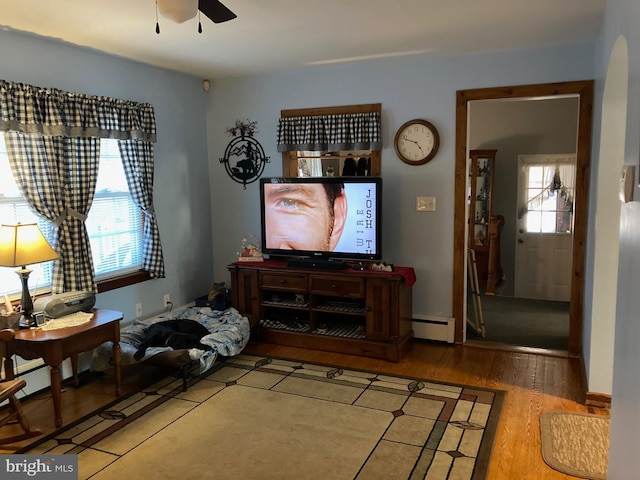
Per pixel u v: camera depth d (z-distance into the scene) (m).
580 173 3.95
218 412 3.25
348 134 4.61
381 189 4.21
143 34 3.46
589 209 3.88
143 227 4.53
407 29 3.44
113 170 4.22
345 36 3.59
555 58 3.94
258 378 3.79
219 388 3.62
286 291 4.55
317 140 4.70
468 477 2.53
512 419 3.12
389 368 3.98
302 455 2.74
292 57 4.21
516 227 6.71
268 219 4.66
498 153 6.74
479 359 4.15
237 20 3.18
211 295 4.95
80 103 3.68
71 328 3.14
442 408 3.26
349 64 4.51
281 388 3.61
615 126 3.16
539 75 4.00
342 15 3.11
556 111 6.44
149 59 4.22
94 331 3.26
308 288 4.38
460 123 4.28
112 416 3.21
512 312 5.78
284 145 4.80
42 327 3.14
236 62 4.37
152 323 4.30
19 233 3.01
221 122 5.18
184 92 4.88
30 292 3.57
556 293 6.58
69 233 3.68
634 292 1.63
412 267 4.59
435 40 3.74
